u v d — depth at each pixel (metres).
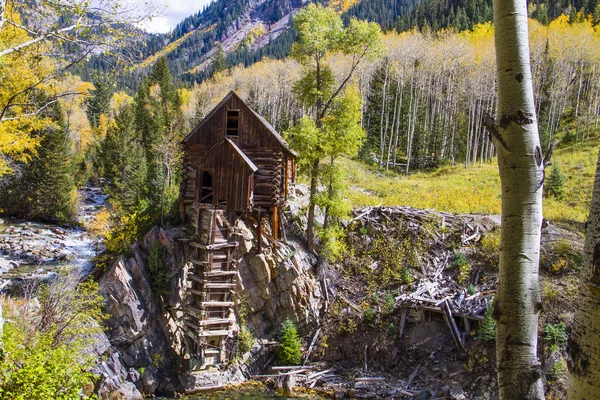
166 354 20.80
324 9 26.06
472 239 25.94
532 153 4.50
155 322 21.03
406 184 43.81
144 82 89.88
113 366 19.08
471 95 59.47
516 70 4.51
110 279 20.50
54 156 44.50
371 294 24.31
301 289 23.73
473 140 61.03
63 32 12.27
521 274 4.50
